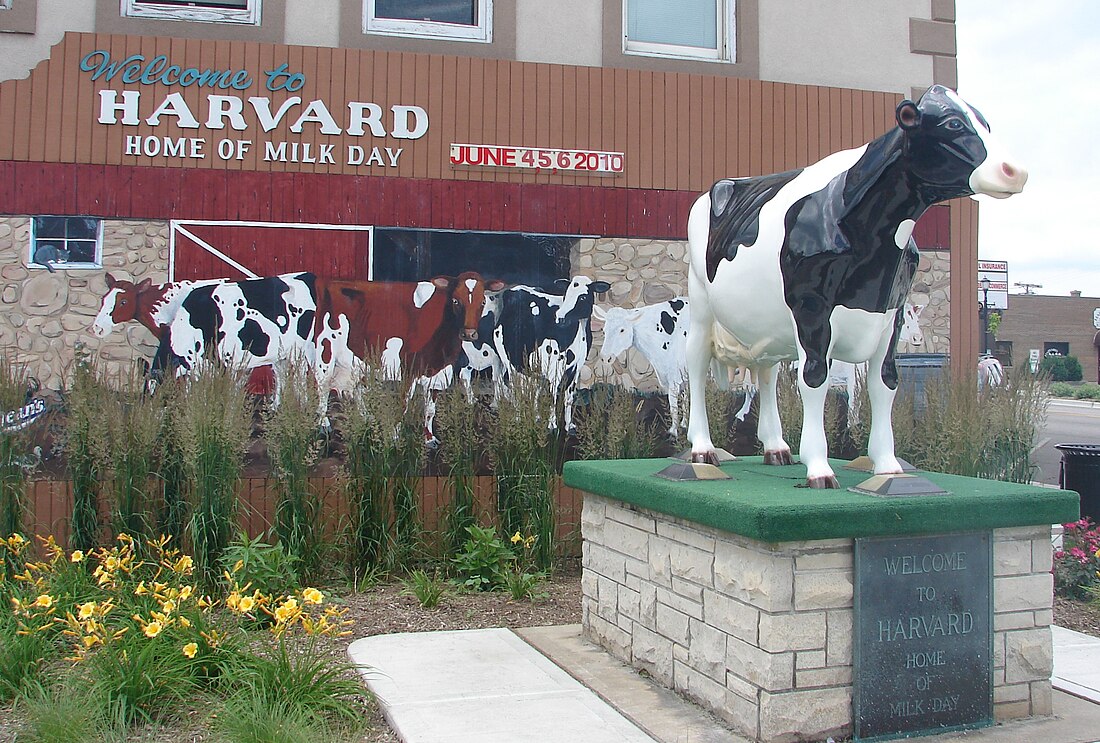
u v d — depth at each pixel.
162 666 4.35
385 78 7.99
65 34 7.58
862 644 3.96
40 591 5.29
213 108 7.73
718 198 4.92
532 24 8.41
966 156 3.77
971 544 4.15
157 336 7.64
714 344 5.11
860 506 3.89
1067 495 4.28
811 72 8.97
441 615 6.13
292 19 8.01
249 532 7.57
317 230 7.86
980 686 4.15
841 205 4.11
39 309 7.52
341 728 4.12
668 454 8.31
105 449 6.39
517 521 7.27
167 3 7.89
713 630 4.26
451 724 4.13
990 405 7.59
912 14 9.20
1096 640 5.65
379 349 7.91
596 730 4.08
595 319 8.27
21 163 7.52
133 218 7.63
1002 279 31.78
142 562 5.67
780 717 3.86
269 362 7.77
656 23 8.77
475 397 7.45
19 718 4.20
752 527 3.78
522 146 8.19
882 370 4.41
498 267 8.12
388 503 7.00
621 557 5.14
